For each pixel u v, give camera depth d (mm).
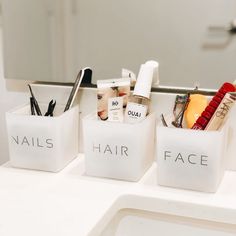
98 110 714
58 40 784
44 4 783
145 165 718
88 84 772
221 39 712
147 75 702
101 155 696
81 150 805
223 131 645
